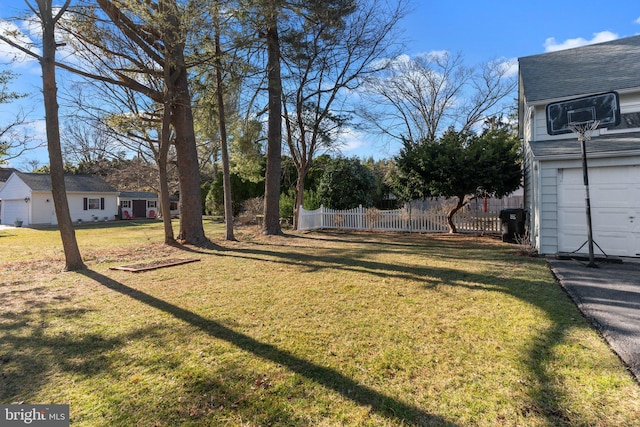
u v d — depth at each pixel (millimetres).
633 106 7586
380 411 2164
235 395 2367
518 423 2016
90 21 8000
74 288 5465
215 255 8523
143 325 3730
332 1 10469
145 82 10961
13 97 10688
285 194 19828
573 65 9359
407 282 5352
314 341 3211
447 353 2910
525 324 3494
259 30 10117
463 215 13086
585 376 2488
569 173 7199
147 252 9156
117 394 2408
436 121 23141
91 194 27453
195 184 10383
